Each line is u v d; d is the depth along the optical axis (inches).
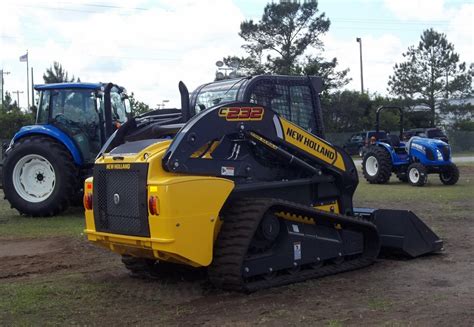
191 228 221.3
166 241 215.6
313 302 225.5
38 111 495.8
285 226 254.7
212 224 227.6
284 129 264.8
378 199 556.7
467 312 209.3
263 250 248.5
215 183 229.5
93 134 484.7
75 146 479.8
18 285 259.9
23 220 459.8
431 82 2176.4
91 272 285.4
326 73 1929.1
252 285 239.6
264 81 277.0
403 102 2149.4
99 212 243.4
